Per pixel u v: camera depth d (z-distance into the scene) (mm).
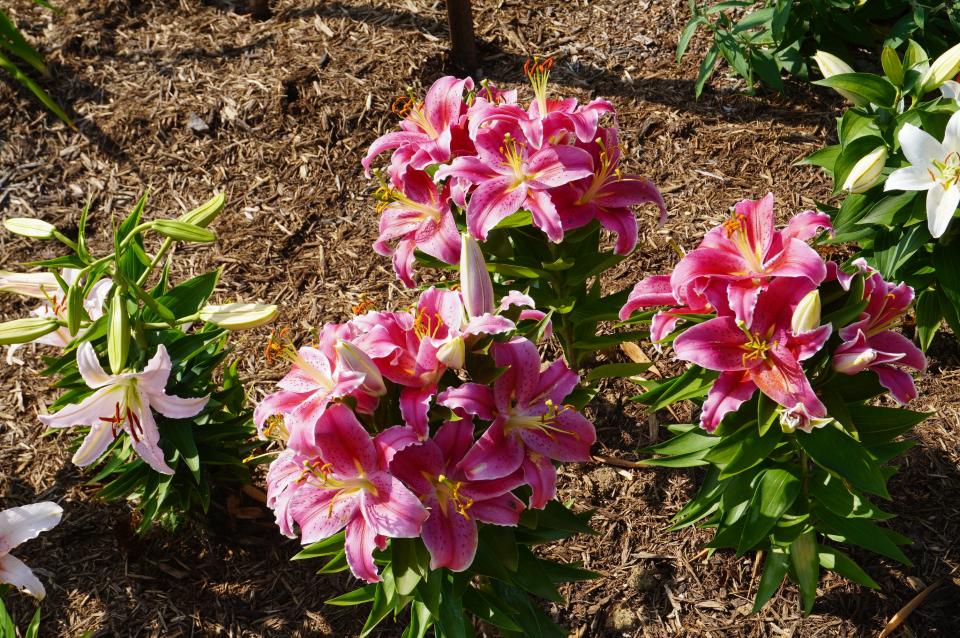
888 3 2959
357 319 2061
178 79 3041
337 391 1974
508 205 2162
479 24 3127
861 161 2240
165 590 2447
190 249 2826
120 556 2480
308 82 3006
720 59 3010
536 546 2467
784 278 2059
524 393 2047
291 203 2877
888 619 2371
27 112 2996
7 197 2893
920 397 2568
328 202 2877
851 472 2102
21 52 2432
